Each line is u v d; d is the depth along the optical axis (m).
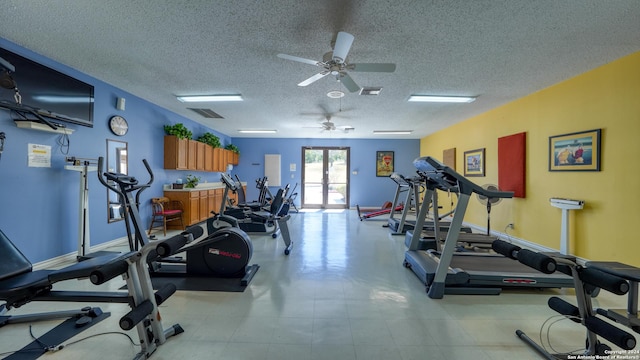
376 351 1.76
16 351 1.71
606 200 3.16
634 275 1.59
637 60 2.86
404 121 6.50
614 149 3.08
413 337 1.92
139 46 2.85
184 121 6.24
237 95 4.52
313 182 9.39
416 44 2.76
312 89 4.19
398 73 3.50
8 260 1.76
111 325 2.03
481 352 1.76
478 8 2.17
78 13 2.28
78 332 1.93
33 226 3.03
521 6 2.14
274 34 2.61
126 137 4.39
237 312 2.24
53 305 2.33
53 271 1.81
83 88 3.53
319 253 3.98
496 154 5.18
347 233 5.39
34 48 2.89
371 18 2.32
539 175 4.14
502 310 2.32
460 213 2.52
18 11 2.24
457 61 3.13
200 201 5.91
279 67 3.36
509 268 2.81
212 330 1.97
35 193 3.04
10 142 2.81
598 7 2.13
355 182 9.36
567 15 2.24
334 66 2.70
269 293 2.61
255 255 3.86
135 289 1.66
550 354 1.69
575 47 2.78
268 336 1.91
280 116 6.11
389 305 2.39
